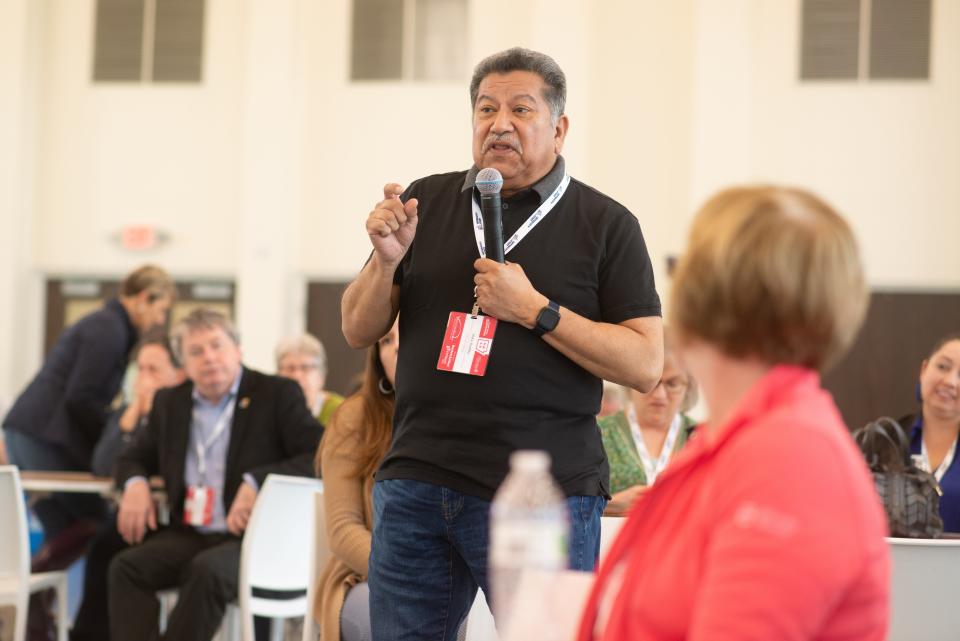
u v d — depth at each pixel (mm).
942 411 5797
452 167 14438
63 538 7113
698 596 1565
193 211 14773
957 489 5691
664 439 5594
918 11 13633
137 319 8586
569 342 2951
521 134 3156
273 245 14367
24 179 14828
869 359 13523
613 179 13992
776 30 13836
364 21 14672
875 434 5262
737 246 1650
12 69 14719
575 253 3125
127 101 14953
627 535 1806
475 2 14500
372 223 3002
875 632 1557
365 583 4547
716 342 1689
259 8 14578
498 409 3000
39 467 8258
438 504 3012
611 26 14164
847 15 13734
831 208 1700
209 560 6004
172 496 6492
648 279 3162
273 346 14266
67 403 8250
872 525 1535
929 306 13477
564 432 3031
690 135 13812
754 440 1579
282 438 6508
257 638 6598
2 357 14594
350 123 14602
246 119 14523
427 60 14562
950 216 13438
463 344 3049
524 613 1729
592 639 1820
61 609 6949
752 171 13734
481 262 3000
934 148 13516
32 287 14953
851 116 13656
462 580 3115
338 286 14562
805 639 1463
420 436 3096
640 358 3002
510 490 1752
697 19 13820
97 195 14930
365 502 4609
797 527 1480
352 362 14445
